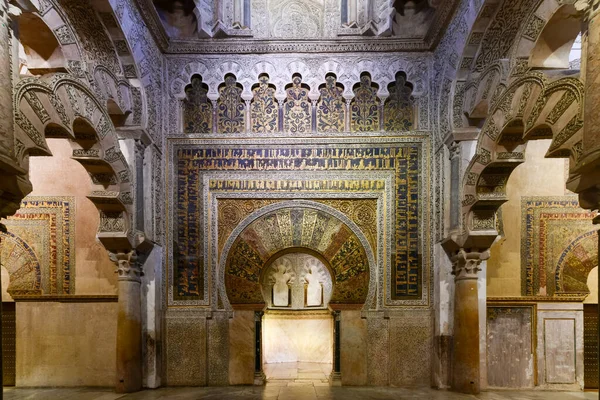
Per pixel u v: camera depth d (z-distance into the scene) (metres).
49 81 4.24
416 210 6.98
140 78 6.17
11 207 3.68
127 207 6.01
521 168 7.01
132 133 6.13
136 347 6.33
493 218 5.86
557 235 6.91
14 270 6.95
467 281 6.09
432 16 7.01
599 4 3.17
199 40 7.04
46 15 4.39
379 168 7.05
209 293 6.93
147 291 6.63
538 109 4.20
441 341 6.55
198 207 7.05
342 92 7.16
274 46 7.06
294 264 9.63
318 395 6.13
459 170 6.09
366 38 7.02
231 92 7.22
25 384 6.86
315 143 7.09
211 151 7.10
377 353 6.86
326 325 9.54
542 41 4.43
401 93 7.18
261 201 7.09
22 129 3.78
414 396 6.01
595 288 6.97
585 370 6.93
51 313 6.95
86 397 6.04
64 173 7.07
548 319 6.83
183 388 6.63
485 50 5.68
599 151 3.09
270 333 9.58
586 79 3.29
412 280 6.91
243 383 6.85
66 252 7.00
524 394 6.27
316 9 7.39
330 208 7.06
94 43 5.40
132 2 5.82
